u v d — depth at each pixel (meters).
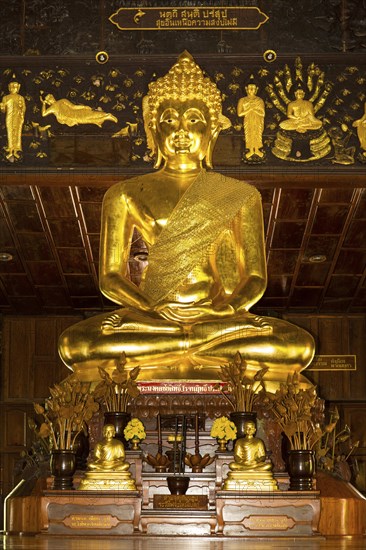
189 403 6.46
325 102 7.85
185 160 7.47
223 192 7.27
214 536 5.61
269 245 8.72
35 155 7.77
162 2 7.93
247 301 7.00
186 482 5.86
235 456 5.83
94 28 7.91
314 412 6.67
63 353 6.80
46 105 7.82
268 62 7.90
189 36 7.91
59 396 5.95
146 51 7.89
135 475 5.95
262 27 7.93
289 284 9.42
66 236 8.58
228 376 6.09
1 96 7.82
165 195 7.33
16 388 10.09
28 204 8.11
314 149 7.79
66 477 5.87
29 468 7.41
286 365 6.68
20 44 7.89
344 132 7.81
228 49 7.90
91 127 7.81
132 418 6.36
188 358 6.70
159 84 7.55
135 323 6.71
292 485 5.88
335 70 7.89
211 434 5.93
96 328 6.73
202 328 6.67
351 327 10.12
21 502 6.16
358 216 8.24
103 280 7.24
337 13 7.94
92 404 6.00
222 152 7.77
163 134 7.49
